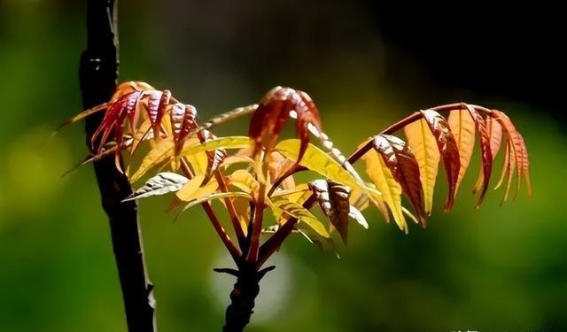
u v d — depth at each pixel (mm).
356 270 2771
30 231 2842
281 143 1146
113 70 1245
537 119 3898
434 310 2680
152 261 2779
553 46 4238
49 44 3682
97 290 2709
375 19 4332
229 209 1193
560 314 2633
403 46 4332
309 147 1143
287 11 4180
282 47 4168
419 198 1156
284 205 1167
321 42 4219
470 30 4332
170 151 1177
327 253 2797
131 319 1258
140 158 2658
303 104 1112
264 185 1147
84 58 1243
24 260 2758
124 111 1170
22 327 2600
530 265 2730
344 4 4277
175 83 3848
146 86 1239
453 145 1171
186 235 2871
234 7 4094
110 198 1244
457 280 2732
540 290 2680
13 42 3643
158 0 3982
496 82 4289
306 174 2807
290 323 2676
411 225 2826
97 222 2895
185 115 1151
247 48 4113
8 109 3330
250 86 4031
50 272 2729
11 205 2949
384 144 1168
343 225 1159
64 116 3369
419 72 4285
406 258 2779
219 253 2805
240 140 1136
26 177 3037
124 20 3881
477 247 2787
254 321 2678
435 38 4336
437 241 2809
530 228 2801
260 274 1183
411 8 4301
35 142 3186
